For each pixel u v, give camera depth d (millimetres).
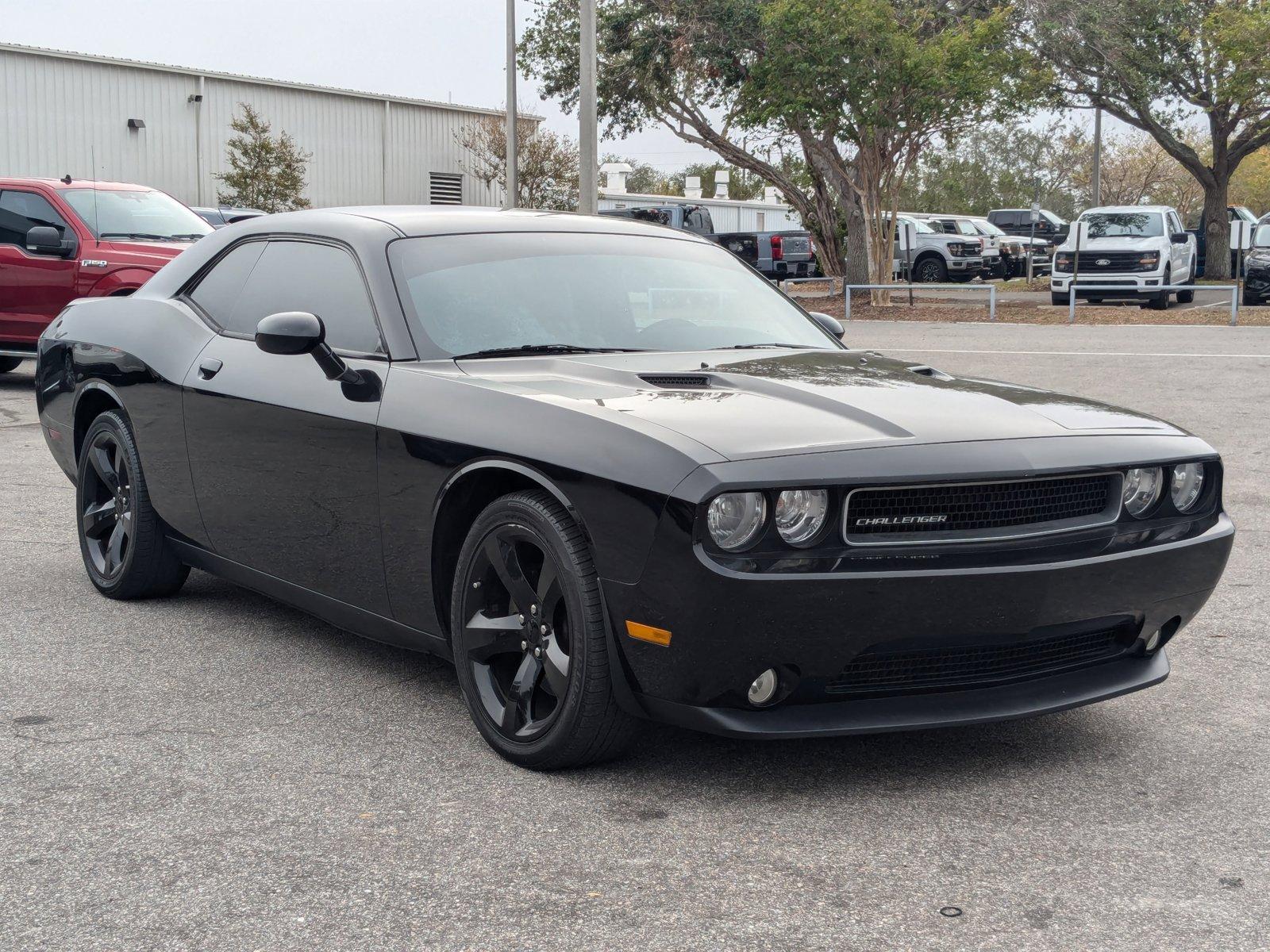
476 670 3389
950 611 2906
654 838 2855
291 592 4113
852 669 3012
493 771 3252
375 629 3811
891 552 2871
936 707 3066
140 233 11484
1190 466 3350
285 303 4215
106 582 4941
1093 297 24094
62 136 29812
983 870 2705
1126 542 3156
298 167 33625
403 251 3963
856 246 27531
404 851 2781
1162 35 32656
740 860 2746
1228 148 35062
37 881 2639
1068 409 3445
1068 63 32781
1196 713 3750
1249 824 2955
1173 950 2367
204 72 32219
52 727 3559
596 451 2986
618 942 2393
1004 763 3340
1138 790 3160
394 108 36875
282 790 3117
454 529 3461
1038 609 2992
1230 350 15836
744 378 3459
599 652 3035
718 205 48500
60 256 11180
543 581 3152
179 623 4648
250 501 4129
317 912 2510
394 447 3498
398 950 2363
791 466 2836
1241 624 4715
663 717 3004
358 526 3680
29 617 4703
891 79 23188
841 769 3289
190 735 3496
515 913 2504
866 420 3111
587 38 20703
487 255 4074
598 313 4000
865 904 2549
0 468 7895
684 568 2797
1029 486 3049
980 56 23359
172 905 2535
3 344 11648
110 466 4953
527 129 39156
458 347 3715
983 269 33281
